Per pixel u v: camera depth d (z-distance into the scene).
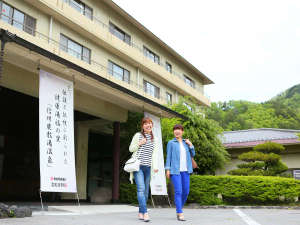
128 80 17.22
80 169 12.37
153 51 19.84
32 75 7.83
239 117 42.25
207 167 13.02
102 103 10.05
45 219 3.73
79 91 9.16
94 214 5.31
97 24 14.56
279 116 42.31
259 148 11.98
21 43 5.12
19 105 10.62
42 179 5.17
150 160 3.94
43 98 5.68
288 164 14.58
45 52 5.60
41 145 5.36
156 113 10.16
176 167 4.04
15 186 11.69
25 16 11.81
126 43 17.11
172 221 3.79
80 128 12.66
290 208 8.88
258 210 7.70
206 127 13.05
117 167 10.66
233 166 15.74
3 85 7.30
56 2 12.52
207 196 9.84
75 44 13.91
